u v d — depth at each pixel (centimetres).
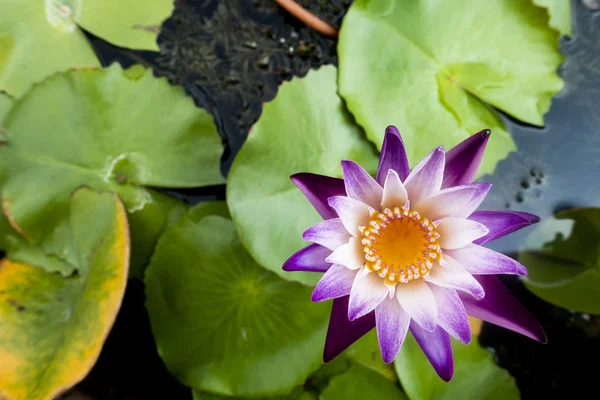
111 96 94
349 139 95
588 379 97
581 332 98
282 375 93
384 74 94
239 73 99
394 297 86
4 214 94
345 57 94
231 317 94
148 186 96
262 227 93
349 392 94
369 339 95
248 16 99
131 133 95
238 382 93
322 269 87
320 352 93
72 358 91
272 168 93
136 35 96
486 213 87
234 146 98
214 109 98
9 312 93
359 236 86
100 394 96
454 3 95
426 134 94
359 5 94
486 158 95
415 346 94
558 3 97
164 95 95
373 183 86
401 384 94
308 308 94
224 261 95
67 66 96
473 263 86
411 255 86
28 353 92
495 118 96
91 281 92
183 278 94
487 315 87
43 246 94
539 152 97
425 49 95
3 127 93
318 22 98
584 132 97
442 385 94
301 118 94
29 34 95
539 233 97
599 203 97
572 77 98
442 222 86
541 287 96
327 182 87
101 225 93
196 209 95
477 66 95
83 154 94
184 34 99
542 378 97
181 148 95
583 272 95
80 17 96
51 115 94
